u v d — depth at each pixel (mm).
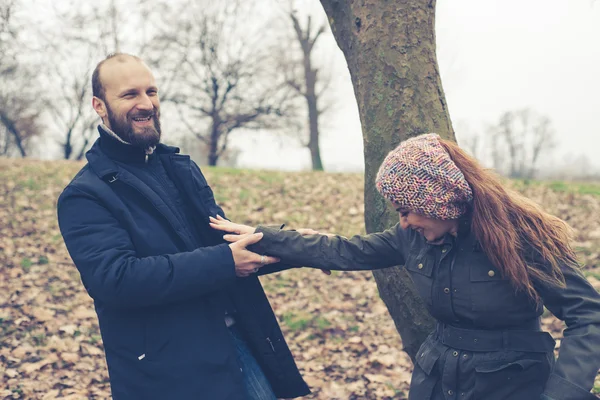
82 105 25625
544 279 1807
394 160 1862
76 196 2025
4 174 11578
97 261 1929
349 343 4996
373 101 2729
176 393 1986
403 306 2717
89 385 4328
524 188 10617
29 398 4020
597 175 29516
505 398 1865
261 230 2283
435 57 2748
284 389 2449
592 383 1670
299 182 11859
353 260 2219
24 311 5531
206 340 2072
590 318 1741
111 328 2045
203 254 2031
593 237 7156
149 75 2172
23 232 7969
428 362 2027
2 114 26875
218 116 28359
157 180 2240
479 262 1900
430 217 1838
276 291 6270
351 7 2791
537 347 1893
